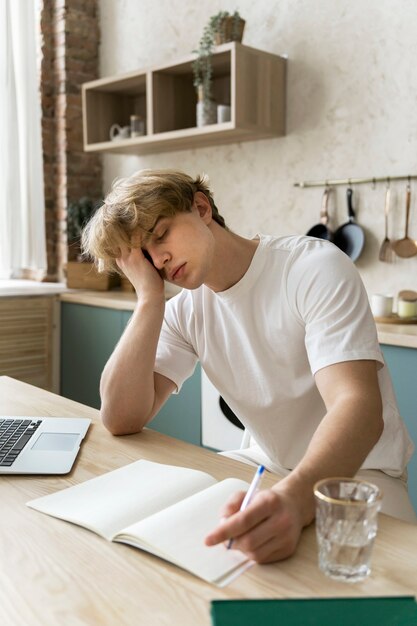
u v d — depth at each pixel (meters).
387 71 2.64
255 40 3.09
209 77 2.96
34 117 3.78
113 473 1.07
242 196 3.24
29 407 1.49
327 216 2.87
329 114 2.84
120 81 3.44
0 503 0.97
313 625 0.64
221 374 1.41
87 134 3.66
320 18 2.83
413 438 2.16
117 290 3.74
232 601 0.67
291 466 1.41
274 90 2.94
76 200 4.00
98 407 3.44
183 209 1.18
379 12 2.64
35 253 3.83
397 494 1.24
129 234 1.20
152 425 3.05
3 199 3.72
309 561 0.79
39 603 0.70
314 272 1.20
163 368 1.42
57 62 3.92
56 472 1.08
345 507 0.73
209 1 3.30
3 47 3.65
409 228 2.64
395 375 2.20
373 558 0.80
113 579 0.75
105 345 3.35
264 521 0.79
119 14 3.85
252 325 1.30
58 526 0.90
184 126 3.37
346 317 1.12
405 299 2.48
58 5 3.86
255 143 3.15
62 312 3.64
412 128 2.59
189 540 0.82
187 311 1.44
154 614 0.68
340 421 0.97
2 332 3.43
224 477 1.07
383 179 2.68
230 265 1.29
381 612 0.66
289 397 1.33
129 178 1.24
